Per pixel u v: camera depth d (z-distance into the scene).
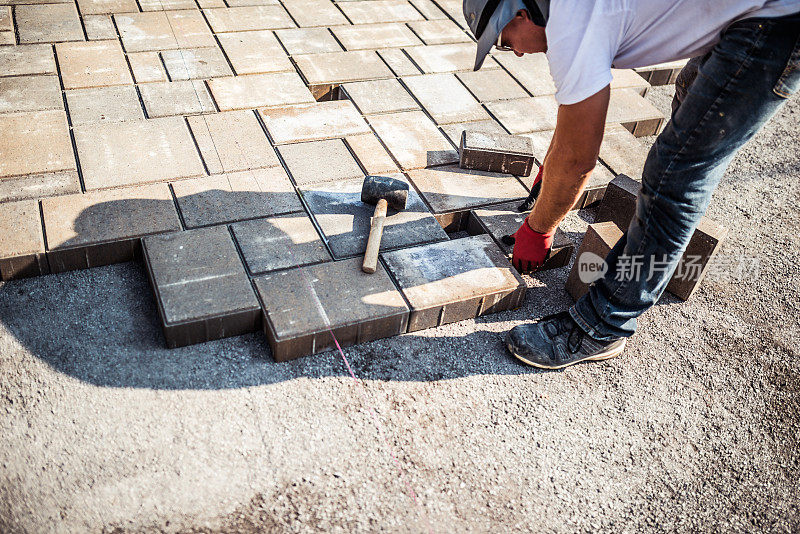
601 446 2.28
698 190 2.00
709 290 2.99
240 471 2.03
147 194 2.84
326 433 2.18
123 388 2.21
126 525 1.86
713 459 2.29
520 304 2.76
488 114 3.77
